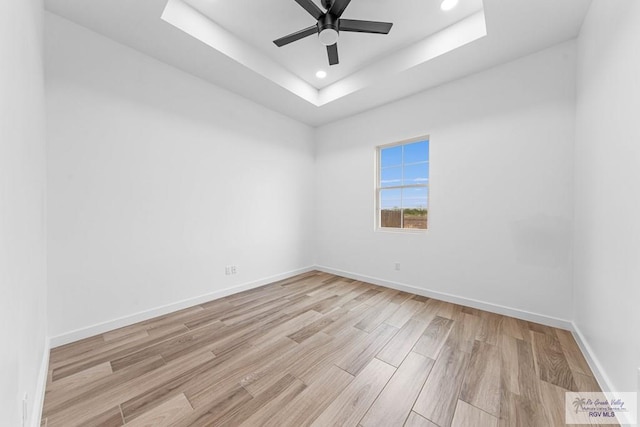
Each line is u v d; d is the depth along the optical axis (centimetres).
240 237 329
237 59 254
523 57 242
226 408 135
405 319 245
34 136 136
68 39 199
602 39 158
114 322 222
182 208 271
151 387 150
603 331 151
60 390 147
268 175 367
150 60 246
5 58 81
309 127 435
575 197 212
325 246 432
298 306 278
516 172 246
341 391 147
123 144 229
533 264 238
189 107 276
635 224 117
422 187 328
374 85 299
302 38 234
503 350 189
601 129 158
